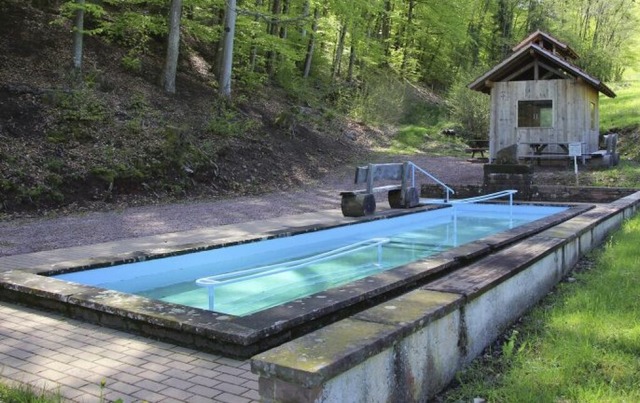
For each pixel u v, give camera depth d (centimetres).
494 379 332
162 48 2122
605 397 295
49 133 1308
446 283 382
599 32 3691
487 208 1245
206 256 715
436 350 319
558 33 3606
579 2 3638
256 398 306
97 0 1833
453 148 2522
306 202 1355
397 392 280
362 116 2700
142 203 1253
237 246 752
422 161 2114
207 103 1883
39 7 1833
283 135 1975
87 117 1406
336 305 416
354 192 1034
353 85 3023
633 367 338
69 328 439
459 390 321
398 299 339
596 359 347
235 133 1744
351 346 251
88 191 1209
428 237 945
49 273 567
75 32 1592
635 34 3809
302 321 392
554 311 452
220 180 1483
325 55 3156
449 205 1201
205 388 320
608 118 2528
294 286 635
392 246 867
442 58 3819
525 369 333
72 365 359
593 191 1225
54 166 1202
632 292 490
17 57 1542
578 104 1756
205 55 2377
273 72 2567
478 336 374
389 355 275
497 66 1811
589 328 400
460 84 2930
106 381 331
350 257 790
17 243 837
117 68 1805
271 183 1590
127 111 1555
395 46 3544
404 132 2669
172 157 1408
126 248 792
